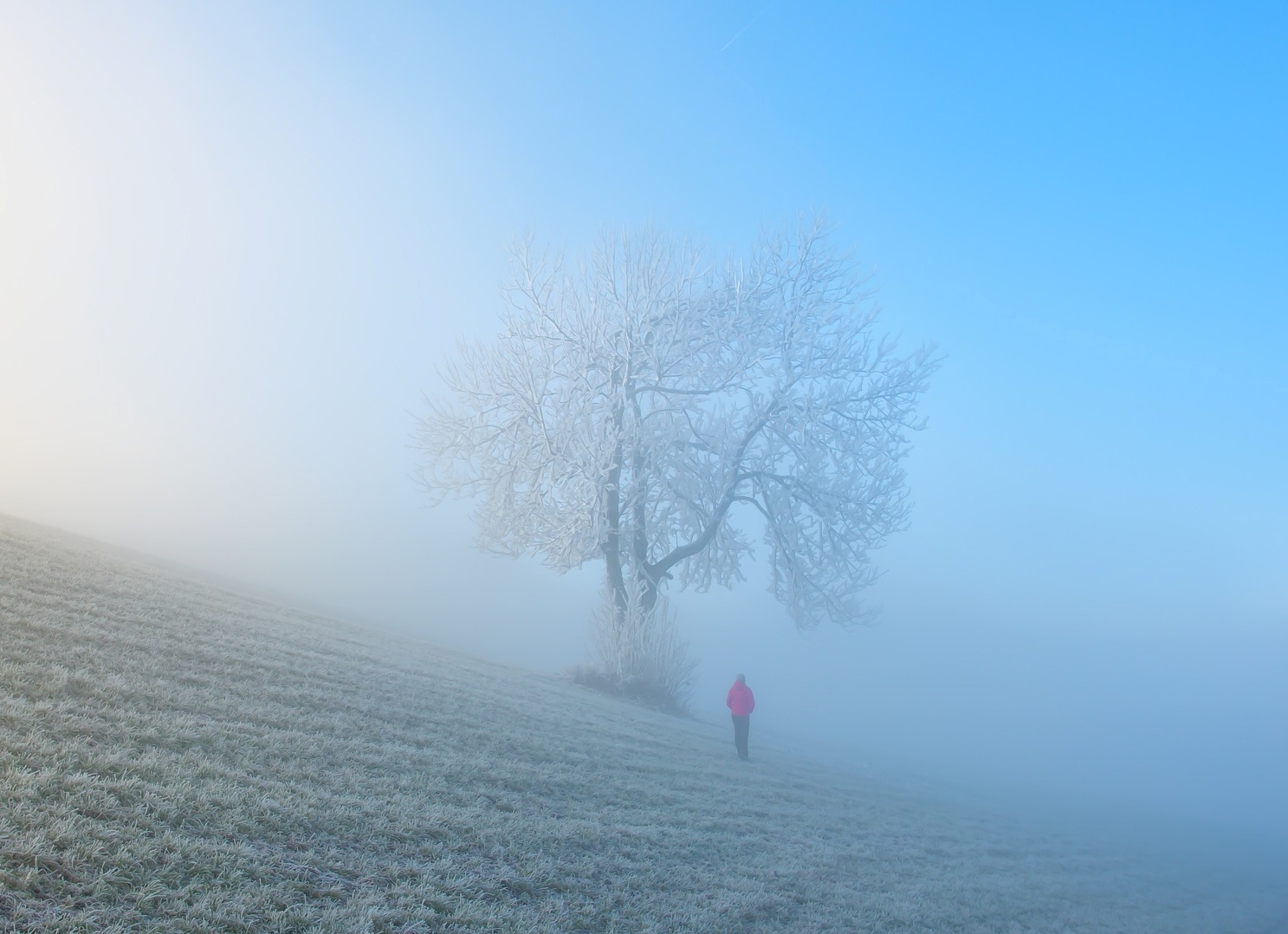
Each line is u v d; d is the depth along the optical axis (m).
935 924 7.75
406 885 4.71
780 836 9.53
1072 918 10.26
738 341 26.11
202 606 12.48
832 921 6.78
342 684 9.77
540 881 5.57
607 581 24.77
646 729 15.87
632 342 25.53
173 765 5.29
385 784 6.40
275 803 5.18
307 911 4.04
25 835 3.85
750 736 23.42
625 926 5.28
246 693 7.74
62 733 5.20
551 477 24.45
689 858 7.32
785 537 26.95
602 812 7.87
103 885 3.68
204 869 4.13
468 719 10.30
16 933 3.18
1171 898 14.54
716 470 25.98
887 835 12.10
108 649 7.60
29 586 9.16
